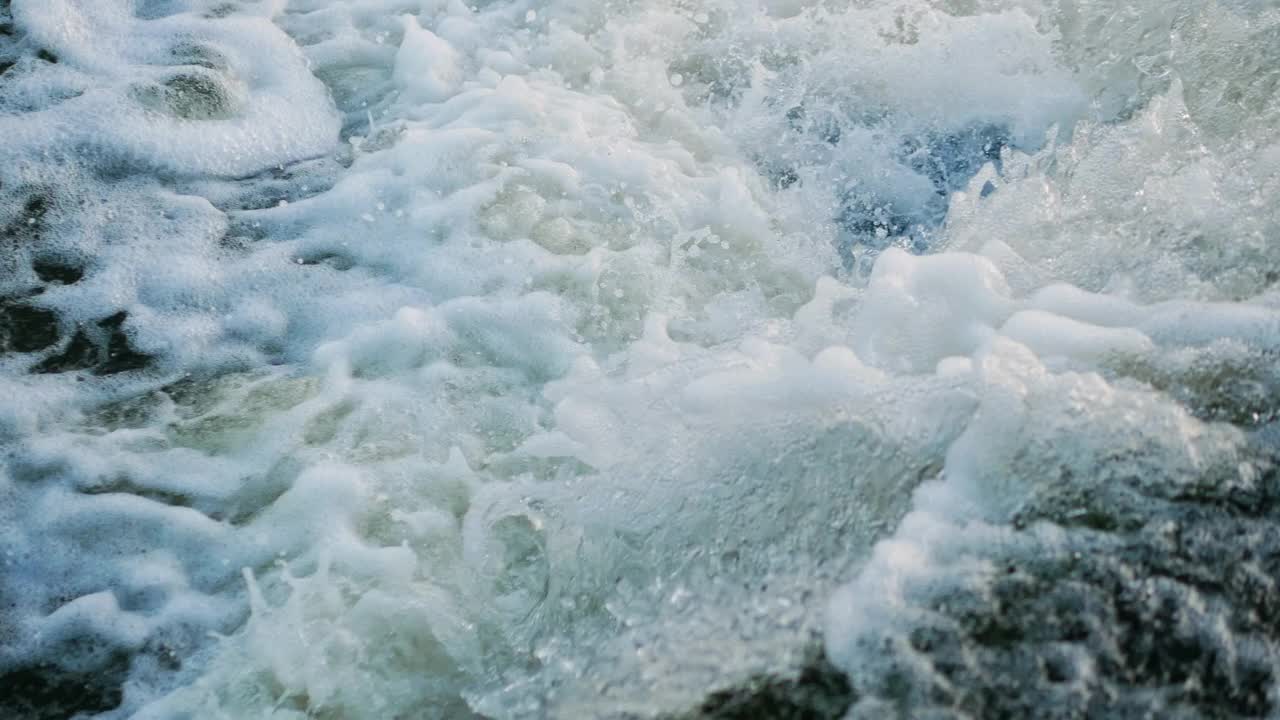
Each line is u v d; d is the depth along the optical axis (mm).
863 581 2029
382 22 4352
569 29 4184
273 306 3275
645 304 3184
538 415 2889
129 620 2477
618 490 2520
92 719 2326
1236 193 2889
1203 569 1978
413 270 3350
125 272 3377
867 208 3545
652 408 2689
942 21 3900
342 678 2324
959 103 3771
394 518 2633
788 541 2201
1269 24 3520
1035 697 1826
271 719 2279
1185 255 2729
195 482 2756
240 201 3662
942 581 1989
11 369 3086
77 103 3859
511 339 3104
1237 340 2383
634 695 1996
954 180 3598
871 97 3844
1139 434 2172
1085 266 2795
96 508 2697
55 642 2449
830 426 2385
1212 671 1857
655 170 3586
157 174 3721
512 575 2490
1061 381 2289
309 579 2496
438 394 2961
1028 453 2174
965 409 2287
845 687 1878
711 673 1965
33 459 2816
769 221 3455
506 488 2668
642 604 2250
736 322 3109
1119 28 3746
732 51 4082
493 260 3326
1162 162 3080
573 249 3354
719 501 2352
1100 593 1947
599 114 3844
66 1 4234
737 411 2533
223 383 3045
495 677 2307
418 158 3670
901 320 2707
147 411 2967
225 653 2402
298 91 4047
